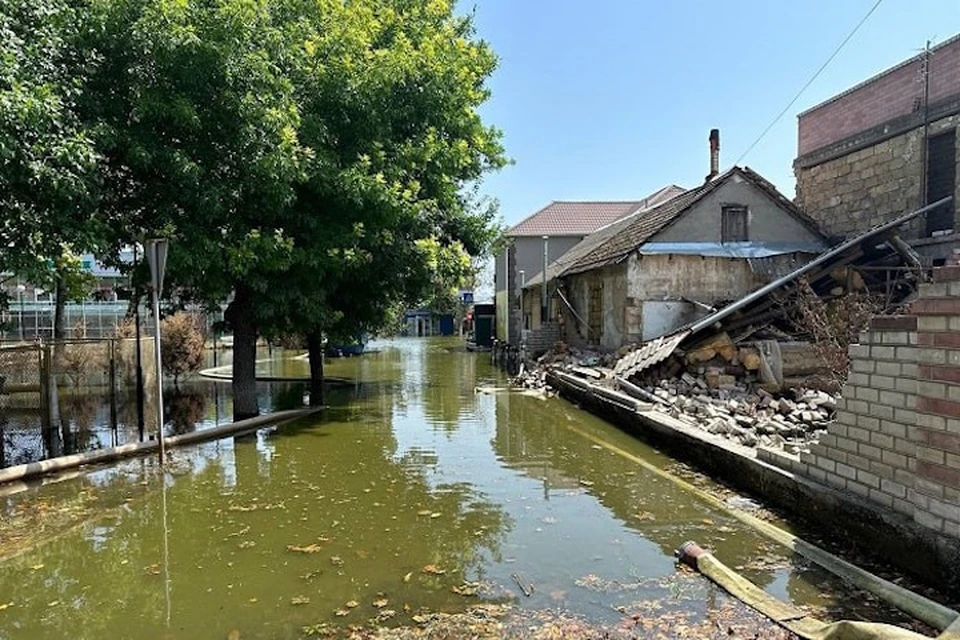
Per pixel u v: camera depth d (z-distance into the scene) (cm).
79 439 1007
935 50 1168
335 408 1348
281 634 389
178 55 890
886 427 481
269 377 1953
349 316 1391
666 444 909
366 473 783
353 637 383
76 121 805
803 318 1214
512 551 522
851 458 522
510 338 3172
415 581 464
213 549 531
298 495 688
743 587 434
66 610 425
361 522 598
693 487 710
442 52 1259
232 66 914
